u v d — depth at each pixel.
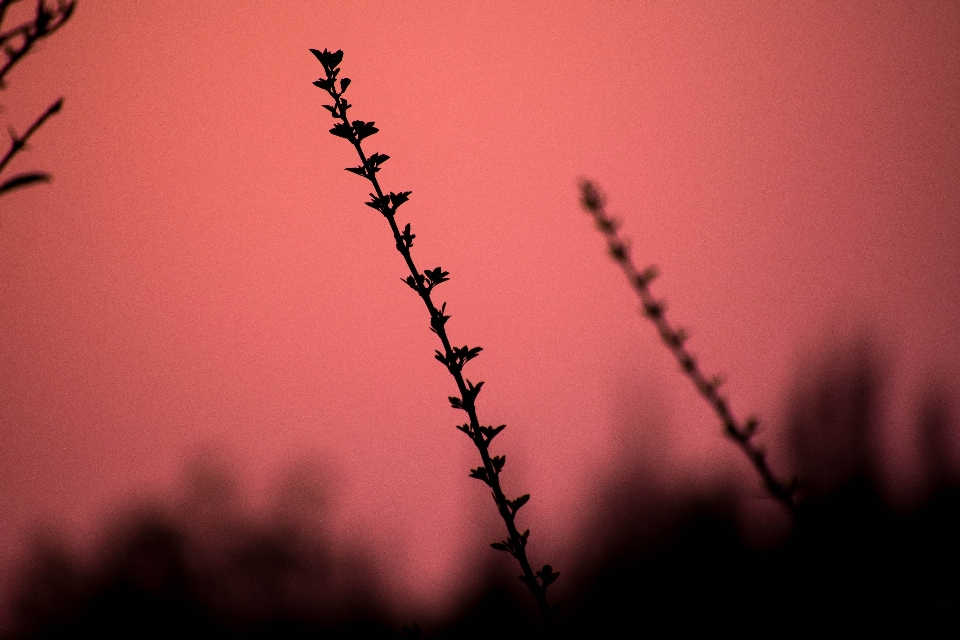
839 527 1.87
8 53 1.32
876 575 1.82
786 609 1.87
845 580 1.82
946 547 1.81
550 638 2.05
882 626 1.78
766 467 1.85
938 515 1.88
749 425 1.89
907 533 1.86
